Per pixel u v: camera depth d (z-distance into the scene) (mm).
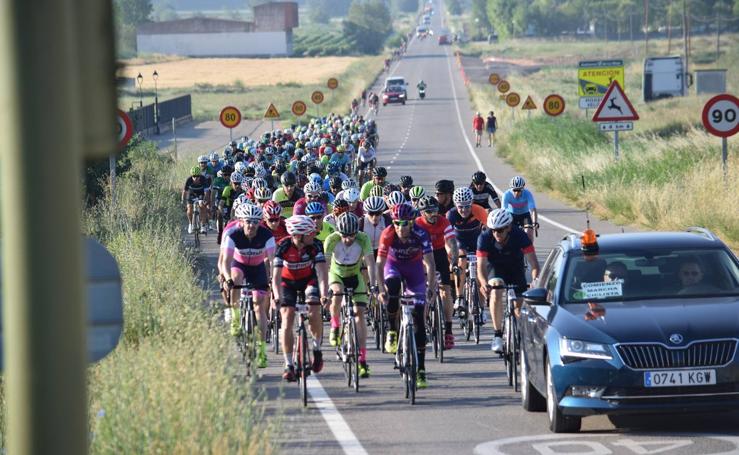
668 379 22203
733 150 72938
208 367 22797
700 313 23125
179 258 46594
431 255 30344
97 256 9914
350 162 89812
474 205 38188
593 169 85812
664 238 26391
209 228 74938
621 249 25953
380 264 29875
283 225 37375
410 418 25656
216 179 71625
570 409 22688
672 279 25016
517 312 29969
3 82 7027
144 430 18297
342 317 31172
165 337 27984
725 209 55719
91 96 7449
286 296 28328
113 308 9922
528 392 25984
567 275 25438
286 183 46500
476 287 37375
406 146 153250
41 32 7012
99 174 69000
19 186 7035
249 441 19453
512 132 137875
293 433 23922
